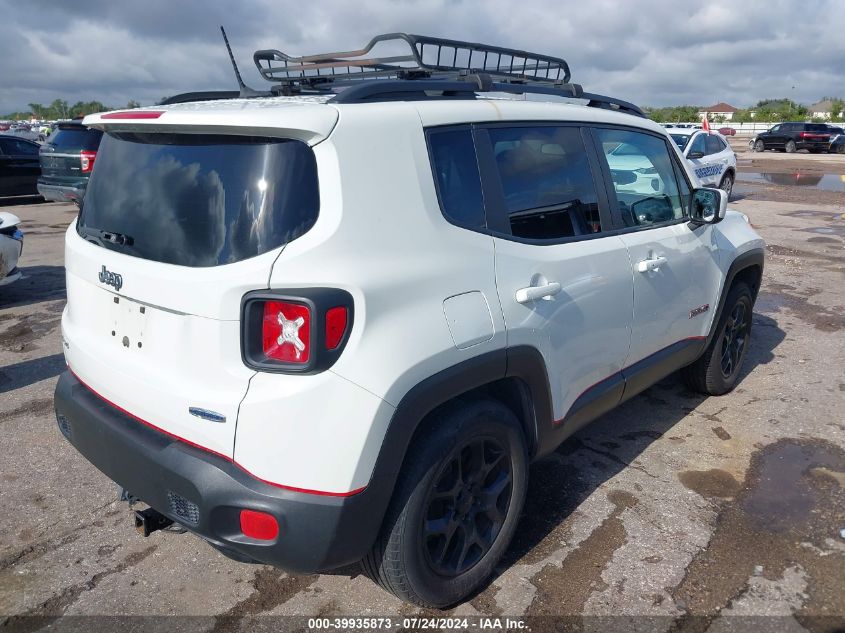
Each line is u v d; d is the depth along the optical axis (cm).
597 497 356
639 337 362
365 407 219
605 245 331
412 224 240
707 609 276
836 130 3488
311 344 210
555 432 310
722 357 474
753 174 2317
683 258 393
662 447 411
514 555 310
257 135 225
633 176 366
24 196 1750
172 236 236
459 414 255
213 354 220
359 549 231
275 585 292
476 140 275
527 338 276
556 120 321
